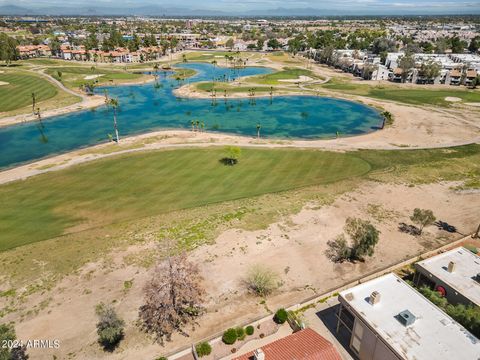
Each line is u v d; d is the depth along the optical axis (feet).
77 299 146.82
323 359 108.17
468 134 387.75
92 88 578.25
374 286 129.39
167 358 117.08
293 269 165.89
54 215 212.43
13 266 166.50
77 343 126.21
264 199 229.25
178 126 428.97
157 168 281.95
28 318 137.28
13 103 491.31
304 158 307.37
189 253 175.11
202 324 134.31
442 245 181.78
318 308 140.77
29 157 326.65
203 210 215.31
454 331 110.01
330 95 586.86
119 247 180.55
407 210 220.23
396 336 107.86
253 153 318.04
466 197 237.66
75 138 379.14
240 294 150.00
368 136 390.42
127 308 141.59
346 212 214.90
